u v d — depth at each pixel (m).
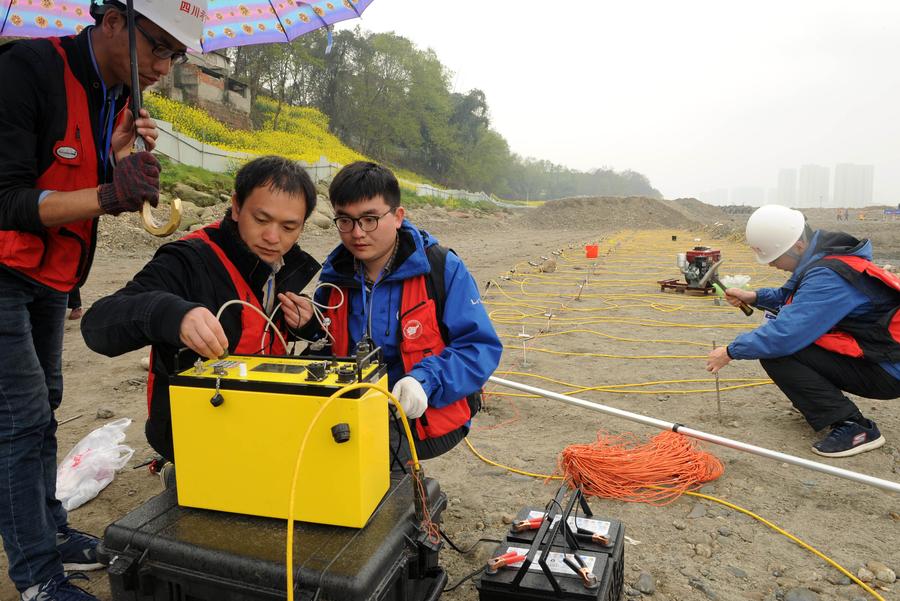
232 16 2.96
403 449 2.39
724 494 3.31
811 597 2.46
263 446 1.74
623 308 9.19
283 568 1.58
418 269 2.50
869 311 3.69
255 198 2.11
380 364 1.87
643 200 50.84
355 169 2.35
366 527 1.76
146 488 3.28
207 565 1.65
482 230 37.38
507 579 2.00
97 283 9.69
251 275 2.28
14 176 1.85
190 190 19.67
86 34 2.01
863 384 3.76
